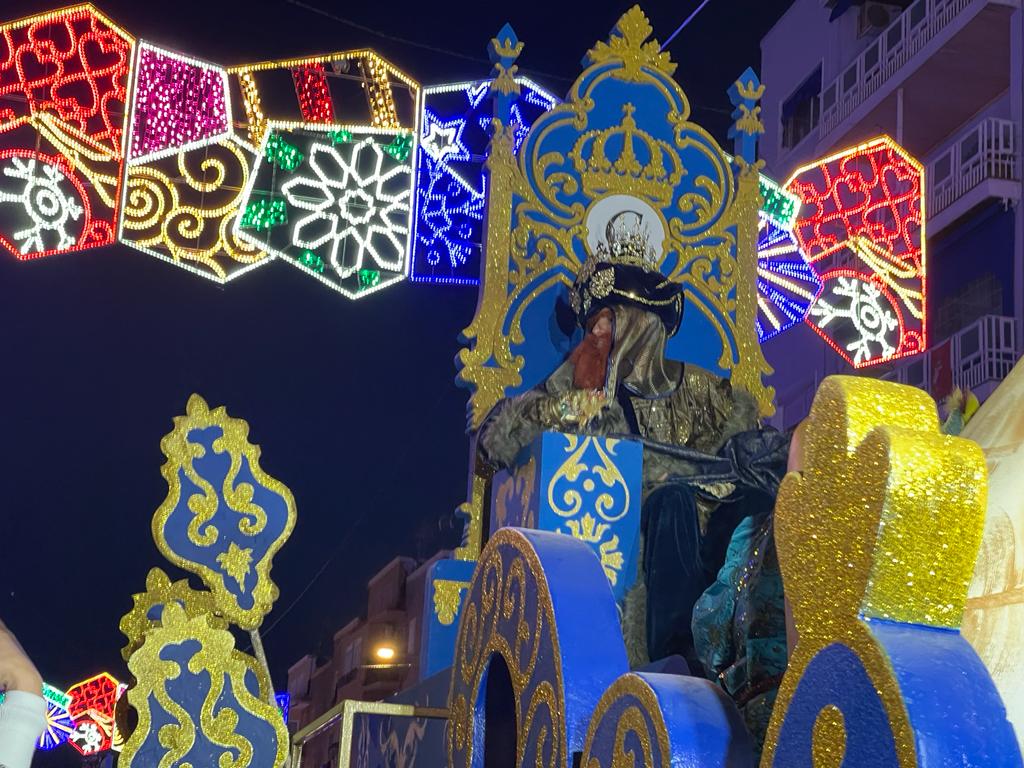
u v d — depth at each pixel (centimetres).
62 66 816
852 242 1023
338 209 877
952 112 1958
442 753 457
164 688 422
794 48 2261
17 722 173
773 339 2111
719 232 707
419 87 898
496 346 654
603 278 573
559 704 271
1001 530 238
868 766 172
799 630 192
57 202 812
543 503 459
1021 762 165
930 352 1786
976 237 1848
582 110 704
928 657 171
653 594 448
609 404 549
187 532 445
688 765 218
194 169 870
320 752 731
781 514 199
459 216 900
